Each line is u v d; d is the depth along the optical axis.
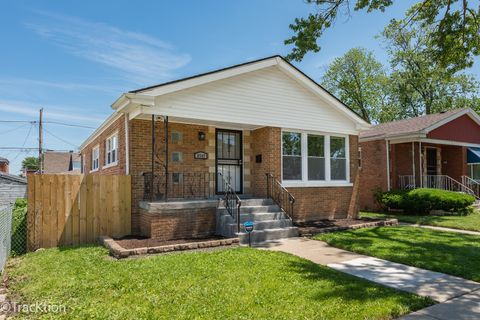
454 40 9.38
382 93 35.19
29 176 8.16
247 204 10.15
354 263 6.50
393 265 6.36
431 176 18.38
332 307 4.07
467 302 4.43
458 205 14.07
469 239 8.80
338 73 36.62
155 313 3.91
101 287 4.79
